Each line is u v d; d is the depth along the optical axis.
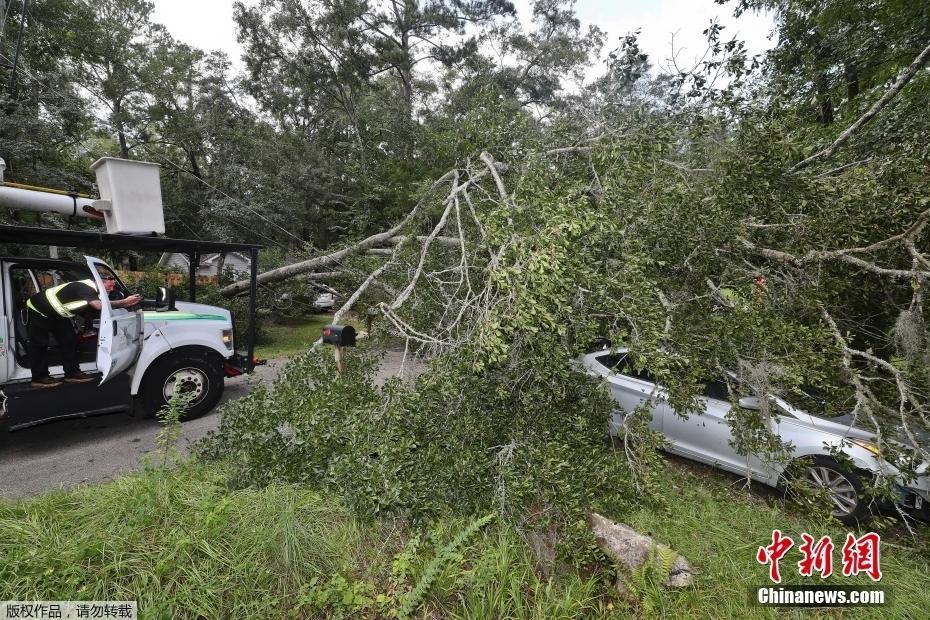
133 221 4.96
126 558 2.39
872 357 3.12
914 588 2.62
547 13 16.16
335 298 8.73
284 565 2.48
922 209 3.17
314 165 14.93
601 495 3.11
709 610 2.43
